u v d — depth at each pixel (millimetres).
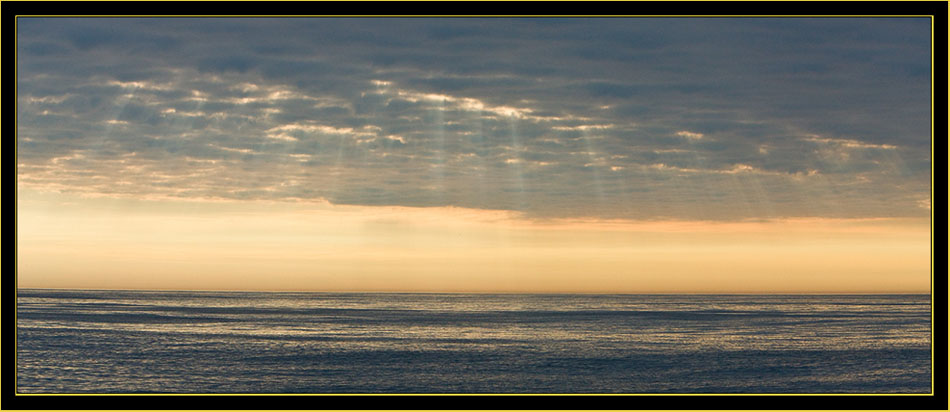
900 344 61156
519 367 47469
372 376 43656
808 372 46250
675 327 78688
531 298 187125
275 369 45906
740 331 73500
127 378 42344
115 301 126812
